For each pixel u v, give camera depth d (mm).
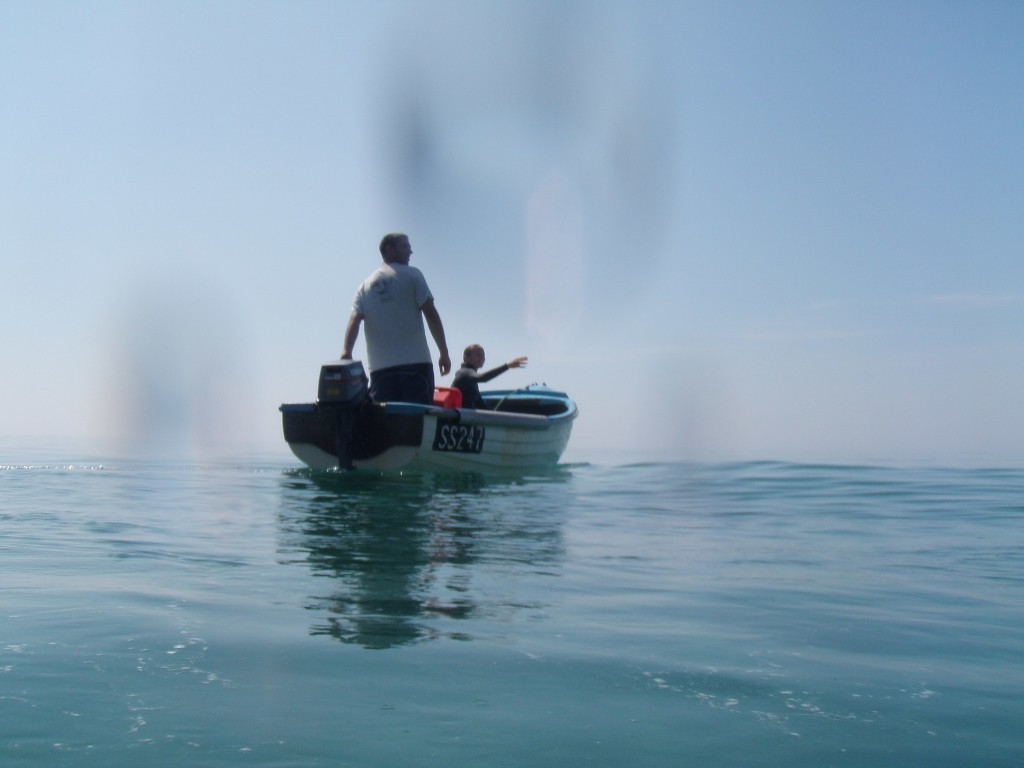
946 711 1768
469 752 1527
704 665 2059
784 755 1541
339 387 6645
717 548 3861
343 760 1482
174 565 3209
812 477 7797
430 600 2703
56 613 2416
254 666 1982
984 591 2939
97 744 1520
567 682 1914
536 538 4062
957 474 8133
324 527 4262
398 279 7059
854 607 2688
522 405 9891
